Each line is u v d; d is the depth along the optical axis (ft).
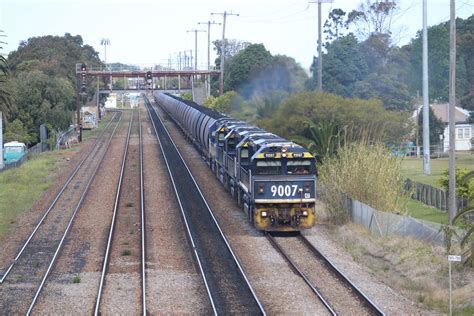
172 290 133.39
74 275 146.00
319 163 248.11
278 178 184.85
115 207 223.92
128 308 122.11
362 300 125.39
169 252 166.50
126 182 280.10
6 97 398.01
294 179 184.75
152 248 170.50
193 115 392.27
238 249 169.17
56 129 488.02
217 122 298.76
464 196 210.79
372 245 172.14
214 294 130.72
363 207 193.77
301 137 278.05
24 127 475.72
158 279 141.38
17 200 245.04
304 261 157.38
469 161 376.48
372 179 201.16
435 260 149.48
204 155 340.18
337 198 204.54
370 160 205.67
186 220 203.00
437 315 118.11
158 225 198.39
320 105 286.87
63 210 225.15
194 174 299.38
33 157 390.21
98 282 139.85
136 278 142.61
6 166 346.54
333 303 124.36
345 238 181.98
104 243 176.55
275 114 306.35
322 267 151.94
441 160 388.16
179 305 123.75
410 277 143.23
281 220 184.34
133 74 603.26
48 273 146.51
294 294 130.41
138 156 369.50
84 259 160.66
